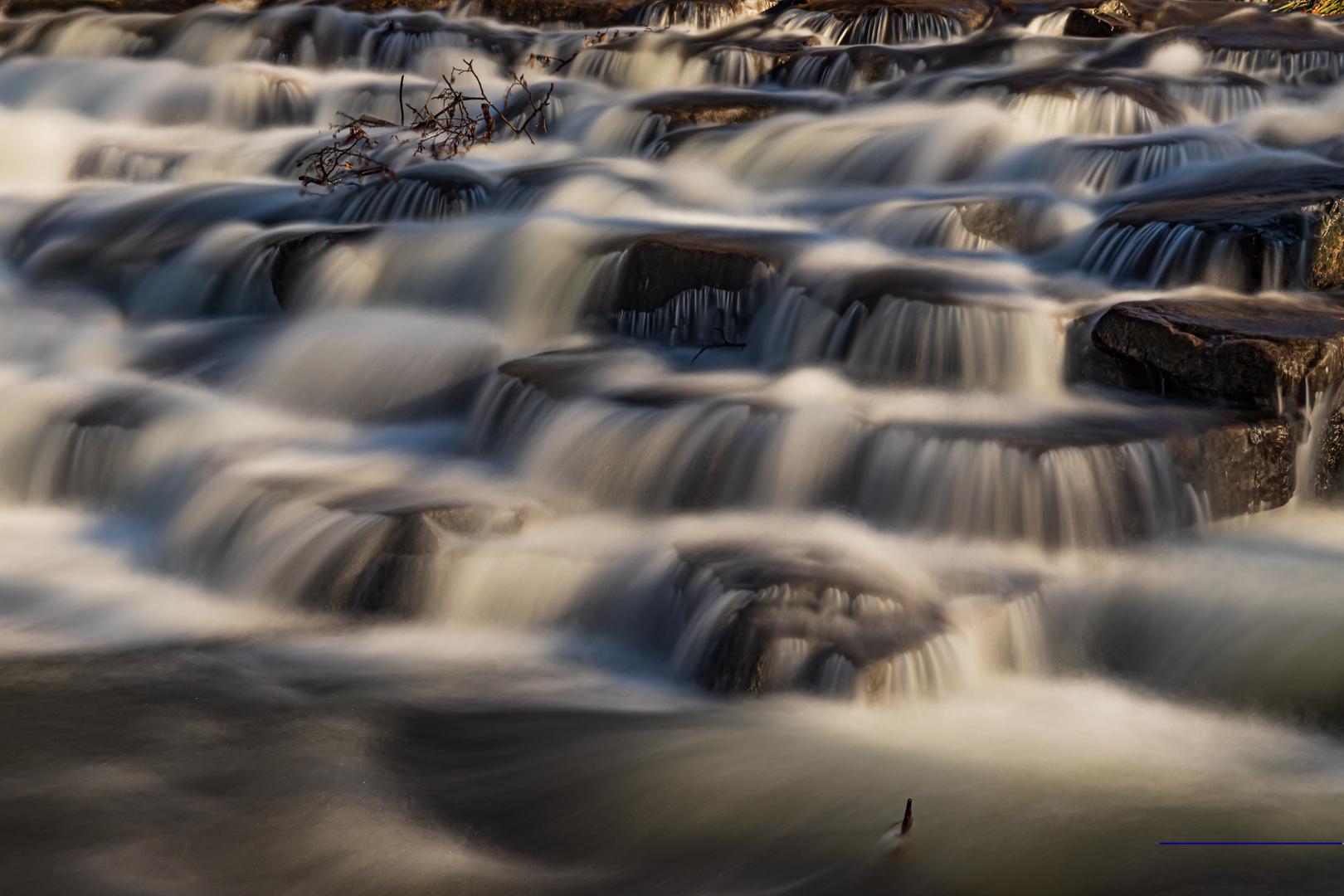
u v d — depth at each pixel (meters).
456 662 6.26
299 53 17.92
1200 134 11.73
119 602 6.96
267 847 4.70
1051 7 17.66
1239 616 6.36
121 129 15.87
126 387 9.19
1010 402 7.88
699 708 5.74
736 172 12.40
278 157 14.04
